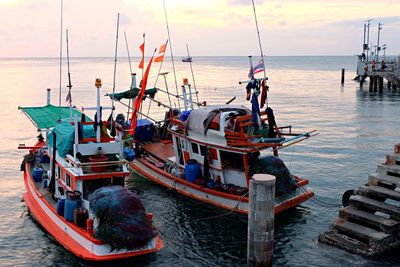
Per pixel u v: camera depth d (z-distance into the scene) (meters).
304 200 21.44
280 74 147.00
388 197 16.66
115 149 18.92
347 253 16.80
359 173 28.00
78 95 73.62
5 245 18.02
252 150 20.12
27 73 152.38
